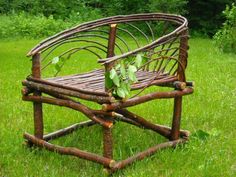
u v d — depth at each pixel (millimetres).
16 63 7062
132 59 2861
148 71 3430
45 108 4312
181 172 2979
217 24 12562
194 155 3215
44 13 13117
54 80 3141
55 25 11742
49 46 3211
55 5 13180
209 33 12609
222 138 3588
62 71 6332
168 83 3303
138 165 3021
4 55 8039
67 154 3074
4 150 3297
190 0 12586
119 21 3613
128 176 2871
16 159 3160
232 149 3389
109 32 3623
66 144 3426
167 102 4590
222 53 8375
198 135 3566
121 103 2820
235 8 8586
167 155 3172
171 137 3398
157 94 3113
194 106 4457
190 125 3936
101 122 2824
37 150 3254
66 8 13336
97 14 12953
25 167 3035
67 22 12281
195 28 12836
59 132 3531
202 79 5773
